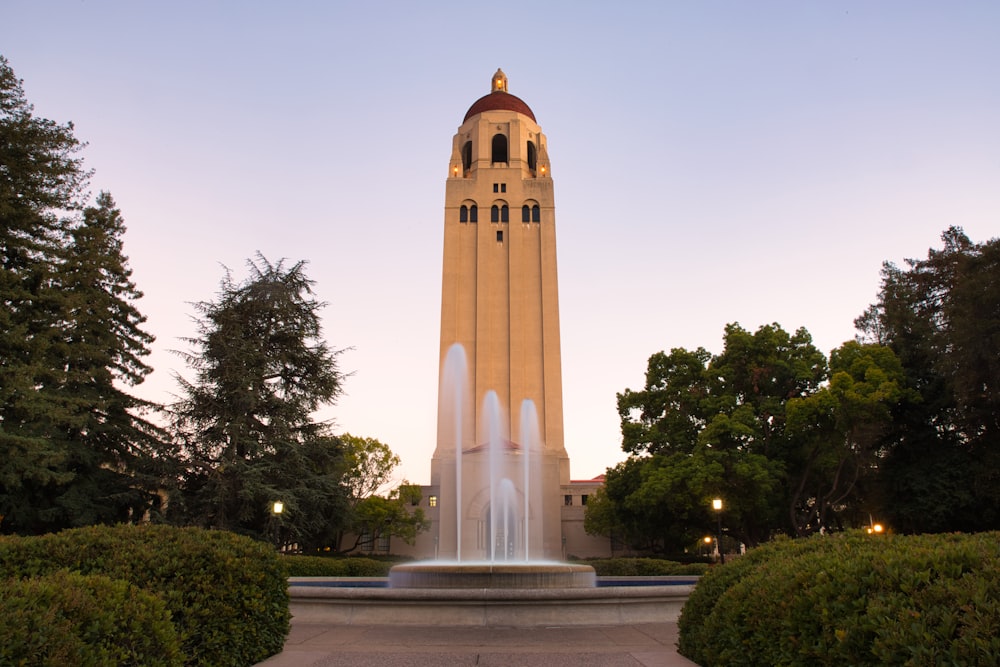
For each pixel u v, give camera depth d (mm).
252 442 34781
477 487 51719
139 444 35906
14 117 30719
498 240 67375
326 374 39000
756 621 7695
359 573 30922
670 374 45750
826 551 8281
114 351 36344
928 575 5926
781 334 43219
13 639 5555
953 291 37281
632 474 46938
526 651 10992
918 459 39562
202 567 9477
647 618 14555
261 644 9883
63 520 32469
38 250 32219
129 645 6988
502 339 64125
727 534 47375
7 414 30688
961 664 4859
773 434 41625
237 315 37250
